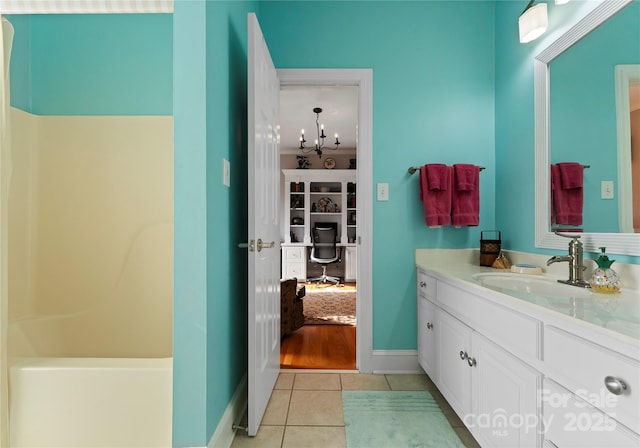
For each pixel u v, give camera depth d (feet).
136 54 6.11
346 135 18.03
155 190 6.11
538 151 5.71
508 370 3.65
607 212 4.33
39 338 5.59
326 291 17.13
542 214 5.62
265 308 5.64
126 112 6.11
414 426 5.15
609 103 4.30
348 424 5.20
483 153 7.34
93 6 3.87
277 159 6.89
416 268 7.25
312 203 21.04
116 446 3.75
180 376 3.76
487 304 4.10
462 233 7.30
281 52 7.28
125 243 6.07
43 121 6.03
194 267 3.82
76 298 6.00
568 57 5.07
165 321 5.99
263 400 5.44
